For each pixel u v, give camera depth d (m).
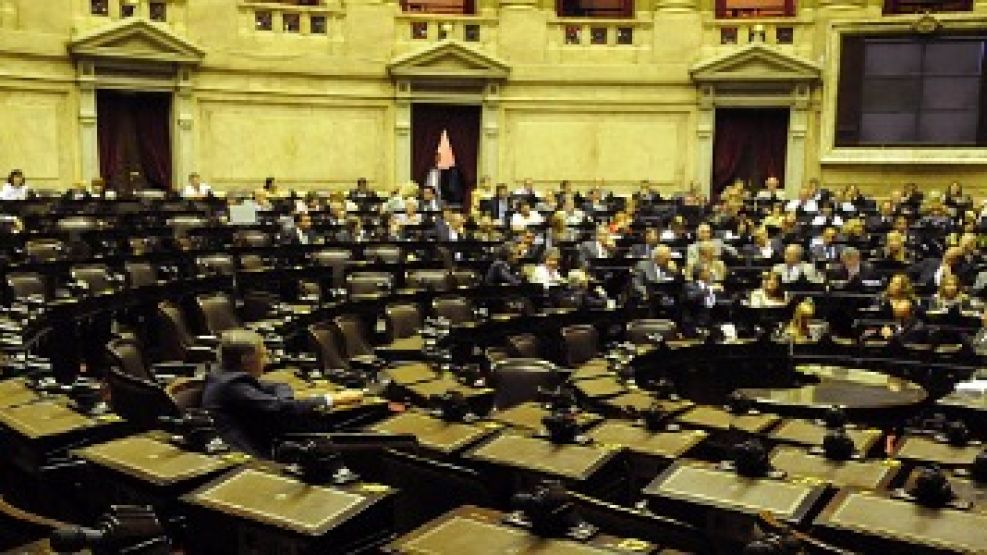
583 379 6.26
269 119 19.44
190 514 3.33
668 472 3.77
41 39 16.84
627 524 3.24
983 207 17.38
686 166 20.77
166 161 18.64
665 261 11.25
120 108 18.12
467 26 20.69
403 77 20.11
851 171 20.06
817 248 13.33
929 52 19.38
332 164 20.03
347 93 19.97
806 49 20.22
